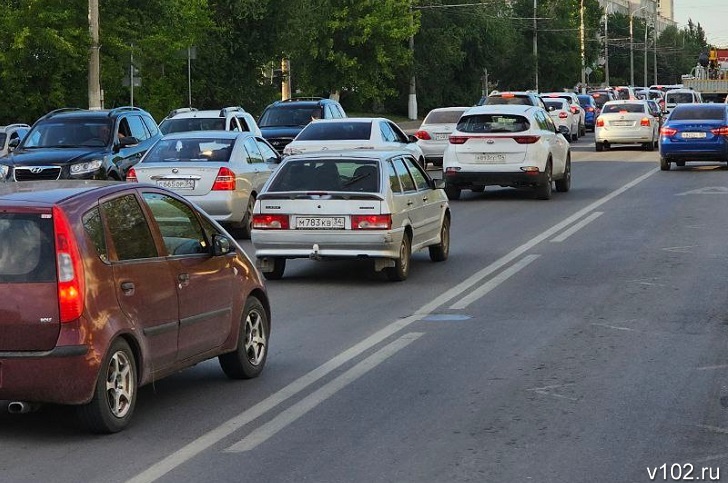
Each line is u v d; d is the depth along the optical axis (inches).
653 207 1465.3
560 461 435.2
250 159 1284.4
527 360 621.0
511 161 1571.1
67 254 466.6
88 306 468.4
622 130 2807.6
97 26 2444.6
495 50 6082.7
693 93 4072.3
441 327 721.0
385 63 4377.5
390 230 893.2
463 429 483.2
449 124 2199.8
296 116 2096.5
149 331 502.0
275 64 3939.5
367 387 564.1
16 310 464.1
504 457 441.4
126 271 493.0
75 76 2891.2
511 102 2694.4
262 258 925.2
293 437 474.6
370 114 5546.3
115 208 502.0
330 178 920.9
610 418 498.3
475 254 1074.1
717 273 928.9
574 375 583.5
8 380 464.1
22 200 475.8
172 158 1250.0
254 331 595.8
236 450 456.4
